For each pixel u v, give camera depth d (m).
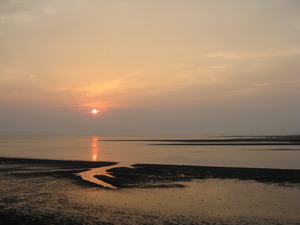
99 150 78.25
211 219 16.08
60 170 35.91
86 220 15.94
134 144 116.88
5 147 99.00
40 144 125.94
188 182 26.77
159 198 20.78
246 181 26.92
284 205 18.78
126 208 18.25
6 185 25.89
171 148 84.19
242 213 17.17
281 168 36.31
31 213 17.23
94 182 27.11
